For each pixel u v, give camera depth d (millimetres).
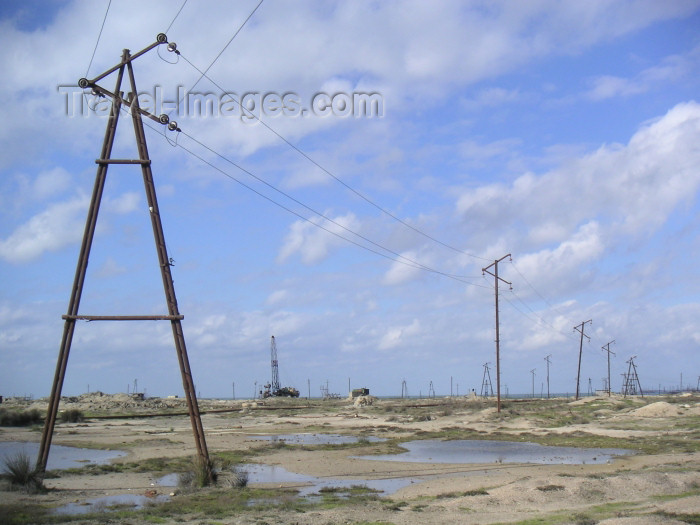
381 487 34344
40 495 30500
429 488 33312
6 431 74688
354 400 171500
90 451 54031
